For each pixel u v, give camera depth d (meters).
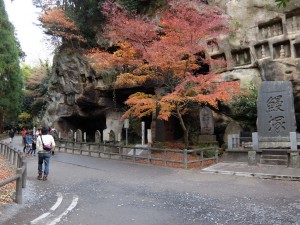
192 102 19.09
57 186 9.73
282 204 7.12
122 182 10.32
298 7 15.75
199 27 13.87
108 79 24.30
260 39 17.17
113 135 24.62
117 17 16.53
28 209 6.92
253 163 12.66
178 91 14.21
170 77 15.69
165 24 14.83
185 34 13.79
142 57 15.49
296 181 9.83
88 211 6.73
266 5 17.00
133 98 15.26
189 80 13.96
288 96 13.61
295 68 15.79
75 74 27.62
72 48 27.78
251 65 17.41
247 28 17.61
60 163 15.89
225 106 17.94
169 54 13.78
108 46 23.62
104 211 6.72
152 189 9.10
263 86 14.21
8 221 5.97
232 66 18.03
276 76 16.34
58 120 31.86
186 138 16.23
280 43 16.47
